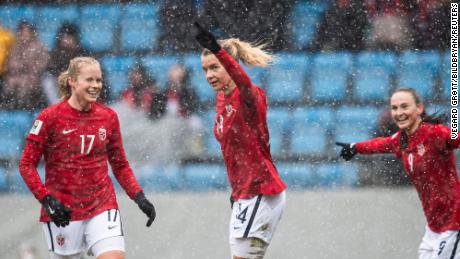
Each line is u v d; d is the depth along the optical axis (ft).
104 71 201.05
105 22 207.72
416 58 201.46
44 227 77.66
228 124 76.74
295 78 201.16
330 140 188.65
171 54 205.26
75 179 75.92
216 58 76.02
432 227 81.76
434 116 80.33
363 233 128.98
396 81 200.54
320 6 205.26
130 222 136.87
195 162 175.83
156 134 177.88
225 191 164.35
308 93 198.90
